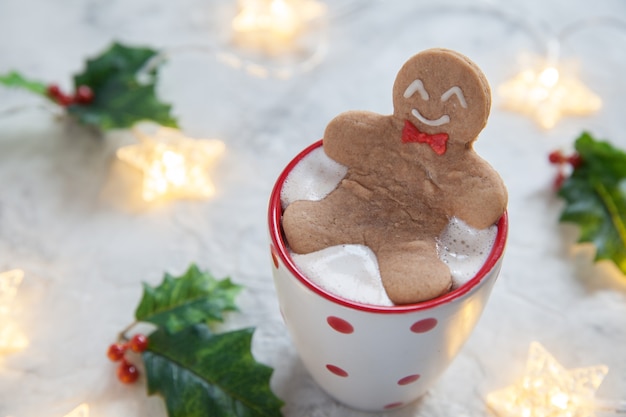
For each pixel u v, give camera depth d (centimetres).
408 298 35
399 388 40
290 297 37
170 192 50
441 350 38
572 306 45
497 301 46
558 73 55
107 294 46
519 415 41
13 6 59
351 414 42
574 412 41
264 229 49
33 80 54
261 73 56
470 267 36
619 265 46
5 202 49
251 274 47
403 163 37
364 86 55
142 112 51
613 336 44
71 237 48
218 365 41
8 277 45
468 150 37
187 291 44
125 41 57
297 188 38
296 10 59
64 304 46
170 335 42
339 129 38
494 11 59
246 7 58
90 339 44
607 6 58
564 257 47
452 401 42
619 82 55
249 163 51
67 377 43
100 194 50
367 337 36
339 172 39
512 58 56
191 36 58
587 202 48
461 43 57
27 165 51
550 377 41
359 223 37
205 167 51
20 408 42
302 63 56
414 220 37
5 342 44
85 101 52
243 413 41
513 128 53
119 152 50
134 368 43
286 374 43
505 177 50
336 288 36
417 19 59
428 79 36
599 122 53
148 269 47
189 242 48
